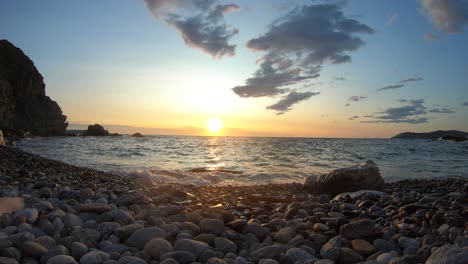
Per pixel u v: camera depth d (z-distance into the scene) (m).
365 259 3.84
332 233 4.44
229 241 4.01
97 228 3.98
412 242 4.11
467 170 20.11
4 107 63.78
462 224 4.72
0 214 4.11
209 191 10.80
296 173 17.41
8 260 2.97
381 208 6.59
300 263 3.44
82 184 7.89
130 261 3.16
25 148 33.56
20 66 73.38
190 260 3.41
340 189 10.37
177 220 4.72
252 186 12.55
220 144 53.81
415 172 19.17
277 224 4.96
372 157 29.48
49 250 3.28
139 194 5.62
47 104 78.75
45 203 4.57
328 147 46.75
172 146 44.53
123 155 27.72
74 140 60.09
